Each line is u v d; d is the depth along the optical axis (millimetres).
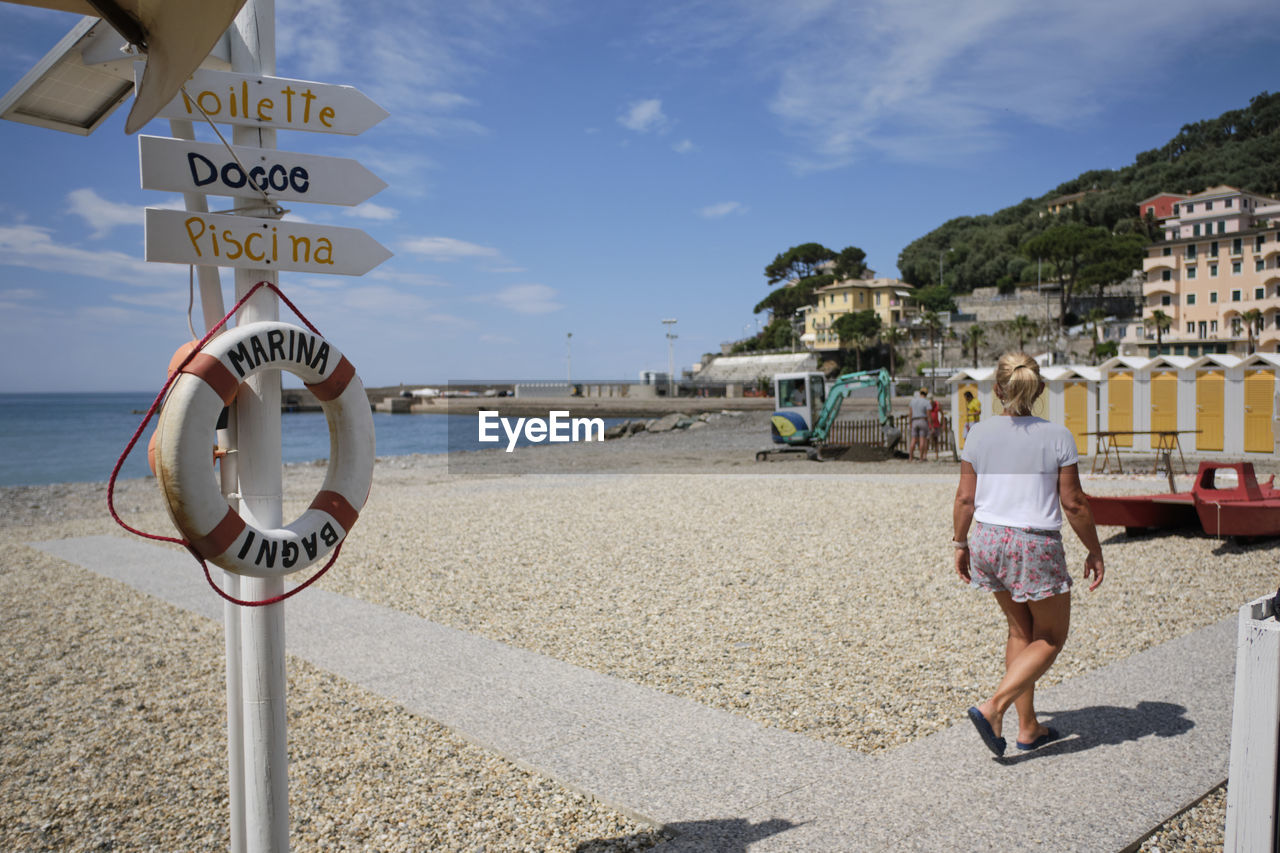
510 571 8391
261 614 2613
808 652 5395
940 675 4816
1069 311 117312
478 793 3547
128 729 4598
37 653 6145
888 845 2891
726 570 8031
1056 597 3344
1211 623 5594
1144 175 161750
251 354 2424
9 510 17500
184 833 3424
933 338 117875
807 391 22234
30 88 2973
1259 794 2143
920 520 10500
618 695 4719
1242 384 17141
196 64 2158
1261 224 82625
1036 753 3609
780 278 171250
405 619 6617
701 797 3361
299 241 2703
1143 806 3086
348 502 2703
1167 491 12180
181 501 2281
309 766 3918
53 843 3363
